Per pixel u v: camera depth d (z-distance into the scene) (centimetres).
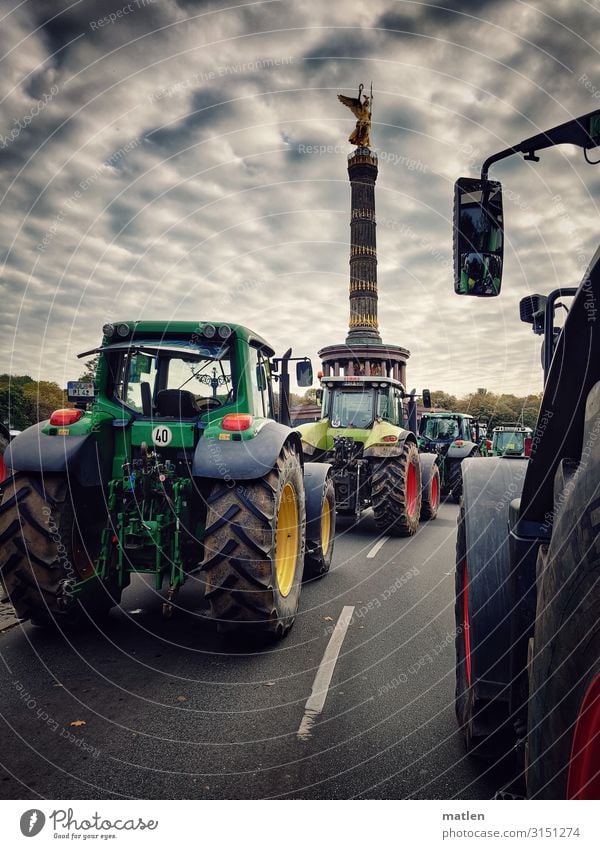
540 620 149
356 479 873
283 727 283
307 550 580
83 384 442
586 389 172
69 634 408
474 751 246
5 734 271
